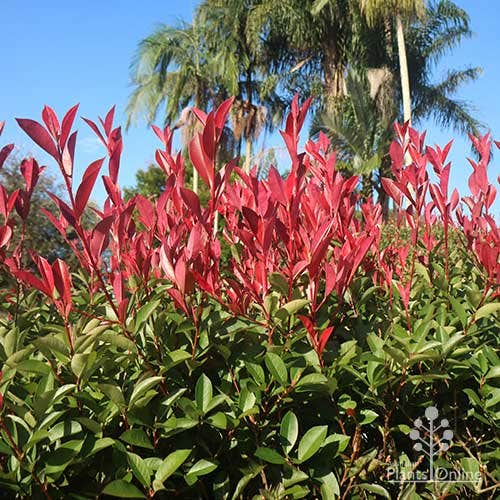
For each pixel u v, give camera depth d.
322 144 2.18
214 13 24.84
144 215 1.81
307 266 1.66
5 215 1.87
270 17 23.23
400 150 2.11
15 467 1.49
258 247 1.68
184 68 25.09
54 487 1.50
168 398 1.58
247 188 2.06
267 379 1.74
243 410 1.61
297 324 1.82
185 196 1.53
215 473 1.67
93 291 1.94
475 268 2.37
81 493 1.52
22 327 1.93
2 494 1.49
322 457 1.65
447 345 1.75
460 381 1.91
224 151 24.66
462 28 21.75
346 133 19.88
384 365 1.74
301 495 1.55
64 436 1.55
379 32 21.34
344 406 1.70
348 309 2.04
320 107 22.92
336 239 2.22
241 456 1.65
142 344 1.72
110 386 1.46
